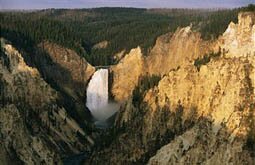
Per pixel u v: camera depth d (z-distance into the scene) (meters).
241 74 130.00
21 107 163.38
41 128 166.62
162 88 154.00
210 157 121.94
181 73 150.12
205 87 141.00
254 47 142.12
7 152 132.25
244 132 119.50
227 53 147.75
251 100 124.94
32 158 138.75
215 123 127.81
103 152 154.62
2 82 168.62
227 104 127.88
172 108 148.12
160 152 133.62
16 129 139.38
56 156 153.50
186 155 126.31
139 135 151.38
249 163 115.88
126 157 146.50
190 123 140.12
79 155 169.25
